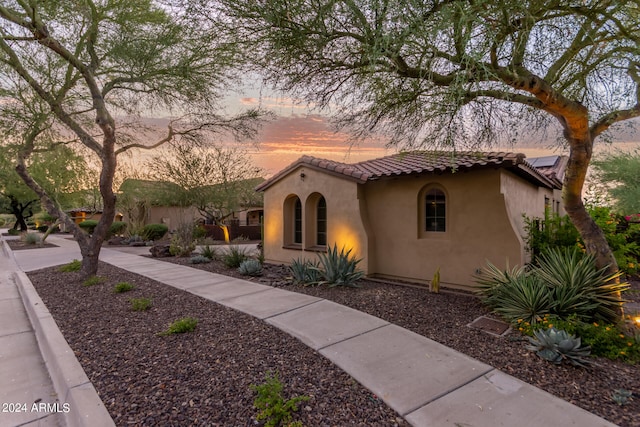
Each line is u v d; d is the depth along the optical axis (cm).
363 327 527
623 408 317
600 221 790
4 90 787
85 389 353
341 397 337
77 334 513
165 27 731
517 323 516
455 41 367
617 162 1612
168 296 741
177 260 1375
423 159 923
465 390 349
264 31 461
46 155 1482
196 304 671
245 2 428
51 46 711
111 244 2197
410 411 316
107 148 876
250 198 2519
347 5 386
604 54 534
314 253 1077
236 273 1034
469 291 791
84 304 686
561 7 434
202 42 520
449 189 836
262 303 670
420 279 884
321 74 562
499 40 396
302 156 1120
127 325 551
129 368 399
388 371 388
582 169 530
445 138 557
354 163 1142
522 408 318
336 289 781
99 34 825
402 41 365
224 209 2495
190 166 2066
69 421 324
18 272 1132
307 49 495
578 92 623
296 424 289
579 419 301
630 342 436
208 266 1191
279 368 395
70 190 1986
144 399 335
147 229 2406
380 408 321
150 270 1112
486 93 483
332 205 1034
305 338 485
